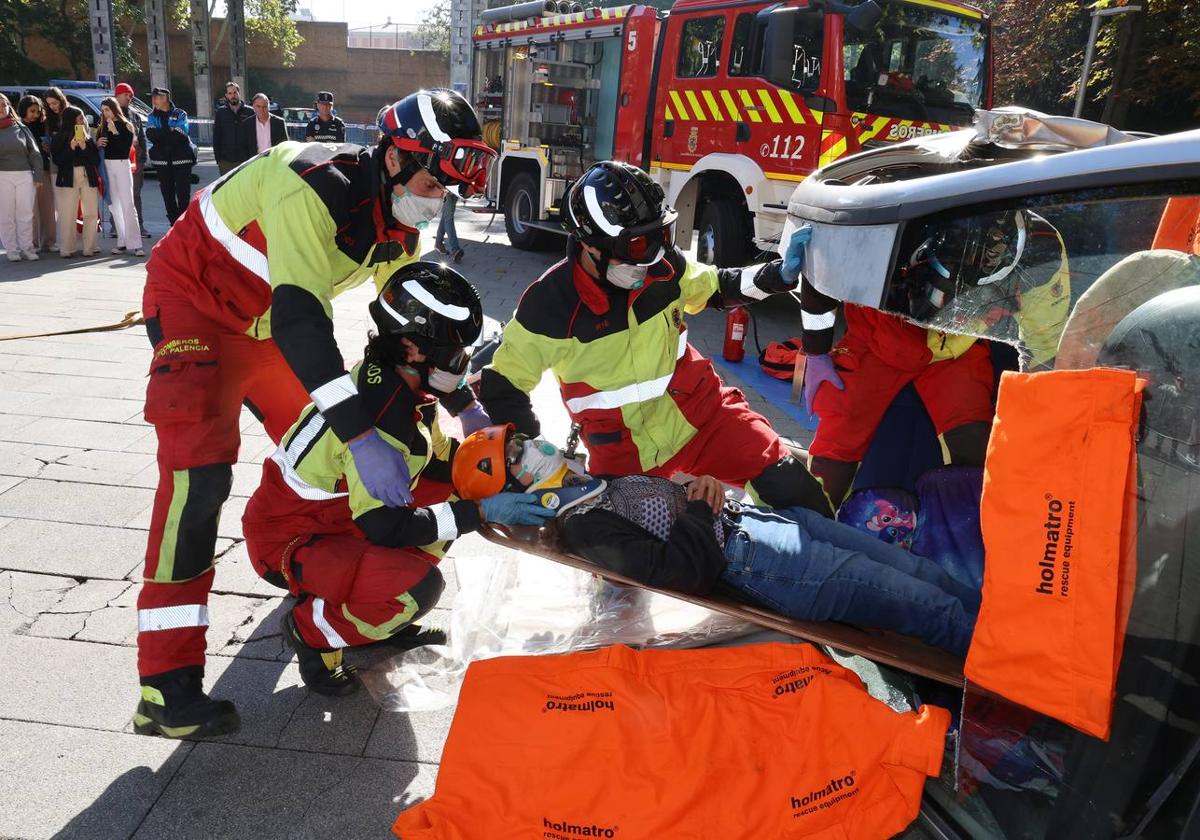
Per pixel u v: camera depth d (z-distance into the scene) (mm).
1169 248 1818
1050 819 1841
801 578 2500
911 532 2953
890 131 7633
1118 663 1694
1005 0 17703
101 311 7281
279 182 2373
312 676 2723
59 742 2496
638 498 2551
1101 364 1788
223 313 2621
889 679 2557
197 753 2494
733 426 3064
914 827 2080
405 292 2340
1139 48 14891
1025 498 1775
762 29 7867
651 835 2018
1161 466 1629
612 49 10234
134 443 4555
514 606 3141
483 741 2174
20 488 3986
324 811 2316
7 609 3082
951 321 2242
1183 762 1598
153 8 31469
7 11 39500
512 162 12047
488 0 22406
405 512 2432
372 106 54938
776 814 2045
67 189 9477
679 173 9125
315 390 2312
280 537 2629
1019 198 2023
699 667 2312
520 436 2652
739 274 3125
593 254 2656
